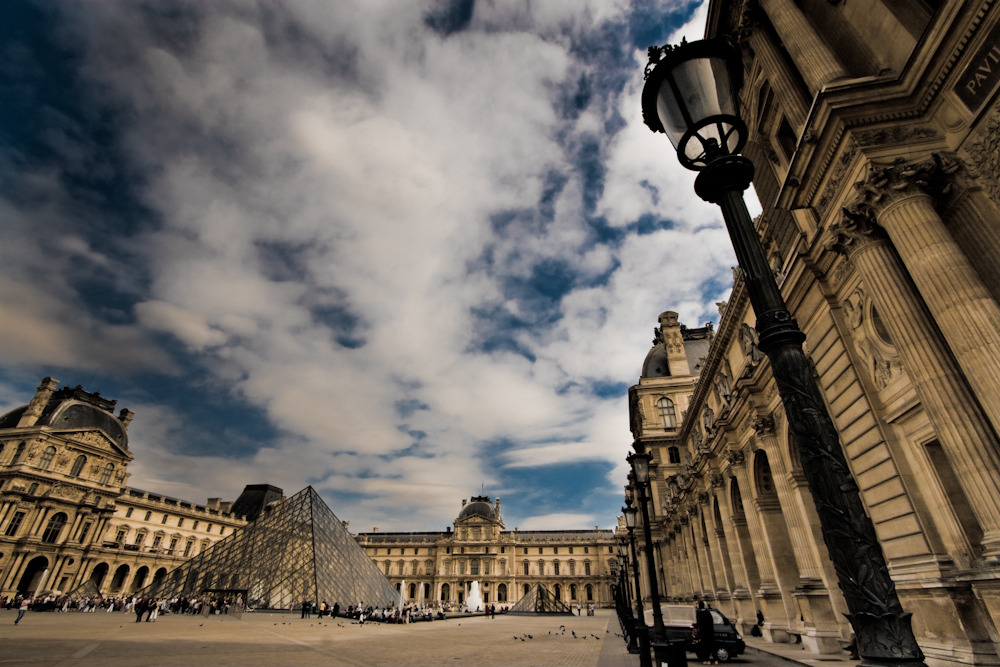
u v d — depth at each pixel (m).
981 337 9.26
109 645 20.80
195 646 21.34
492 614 79.06
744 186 5.45
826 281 15.73
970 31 10.27
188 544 107.31
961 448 9.80
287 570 59.12
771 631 24.19
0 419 90.56
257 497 137.88
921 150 11.44
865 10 14.27
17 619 35.34
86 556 84.44
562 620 66.00
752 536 27.38
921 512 12.52
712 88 5.34
